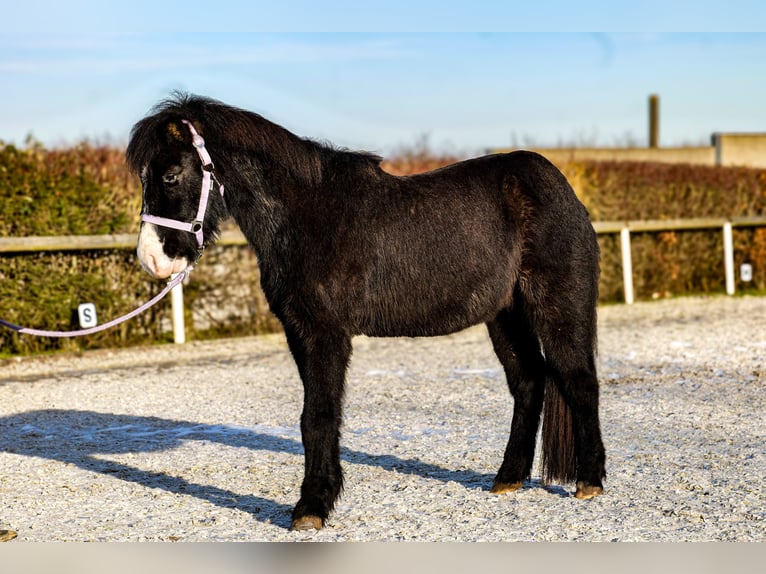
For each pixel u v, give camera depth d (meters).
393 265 5.32
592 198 15.77
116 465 6.65
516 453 5.83
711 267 16.80
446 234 5.41
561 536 5.03
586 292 5.60
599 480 5.59
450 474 6.24
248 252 12.85
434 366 10.28
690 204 16.67
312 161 5.25
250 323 13.05
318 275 5.14
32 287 11.21
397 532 5.14
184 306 12.45
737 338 11.57
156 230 5.11
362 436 7.26
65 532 5.27
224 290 12.76
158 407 8.53
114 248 11.55
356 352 11.39
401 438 7.18
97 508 5.70
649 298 16.06
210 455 6.86
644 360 10.29
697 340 11.52
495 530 5.14
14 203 11.20
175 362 10.88
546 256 5.53
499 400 8.44
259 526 5.30
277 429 7.63
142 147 5.10
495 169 5.66
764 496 5.57
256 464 6.59
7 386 9.55
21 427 7.87
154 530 5.28
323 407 5.12
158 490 6.04
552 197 5.58
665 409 7.90
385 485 6.00
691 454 6.51
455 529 5.18
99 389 9.36
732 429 7.19
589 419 5.57
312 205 5.20
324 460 5.14
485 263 5.48
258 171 5.20
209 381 9.70
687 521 5.20
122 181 12.17
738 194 17.09
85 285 11.54
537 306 5.57
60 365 10.65
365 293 5.28
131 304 11.99
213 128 5.20
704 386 8.83
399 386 9.16
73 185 11.59
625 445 6.80
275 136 5.22
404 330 5.45
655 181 16.44
